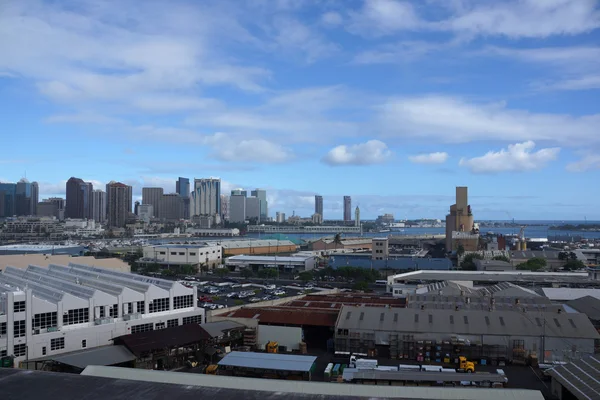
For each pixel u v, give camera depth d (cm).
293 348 9081
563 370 6372
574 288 14250
